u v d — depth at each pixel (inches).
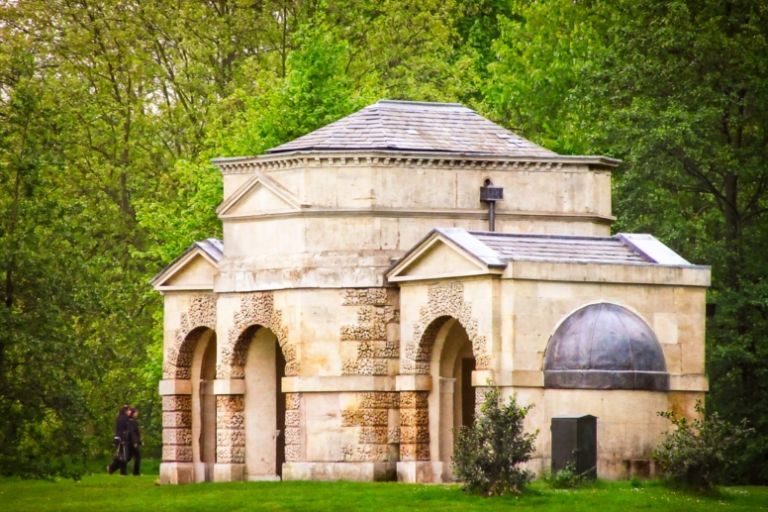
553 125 5693.9
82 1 6018.7
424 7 6190.9
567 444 3742.6
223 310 4296.3
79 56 5944.9
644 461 3870.6
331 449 4116.6
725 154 4687.5
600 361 3848.4
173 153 5999.0
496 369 3850.9
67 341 4276.6
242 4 6092.5
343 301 4119.1
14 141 4608.8
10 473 4200.3
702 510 3405.5
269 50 6151.6
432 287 4010.8
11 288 4237.2
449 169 4183.1
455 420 4109.3
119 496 3951.8
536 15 5836.6
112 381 5442.9
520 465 3816.4
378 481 4082.2
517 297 3848.4
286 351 4156.0
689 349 3988.7
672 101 4724.4
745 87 4717.0
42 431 4429.1
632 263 3954.2
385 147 4146.2
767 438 4500.5
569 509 3383.4
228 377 4296.3
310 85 5285.4
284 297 4163.4
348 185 4138.8
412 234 4148.6
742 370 4672.7
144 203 5585.6
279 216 4183.1
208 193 5280.5
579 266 3900.1
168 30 6018.7
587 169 4276.6
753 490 3917.3
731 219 4820.4
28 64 4648.1
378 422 4104.3
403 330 4082.2
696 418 3969.0
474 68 6220.5
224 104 5728.3
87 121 5797.2
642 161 4692.4
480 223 4200.3
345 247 4133.9
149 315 5629.9
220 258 4379.9
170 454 4507.9
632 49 4845.0
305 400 4131.4
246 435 4306.1
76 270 4355.3
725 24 4842.5
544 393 3841.0
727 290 4633.4
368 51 6058.1
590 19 5659.5
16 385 4220.0
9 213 4296.3
